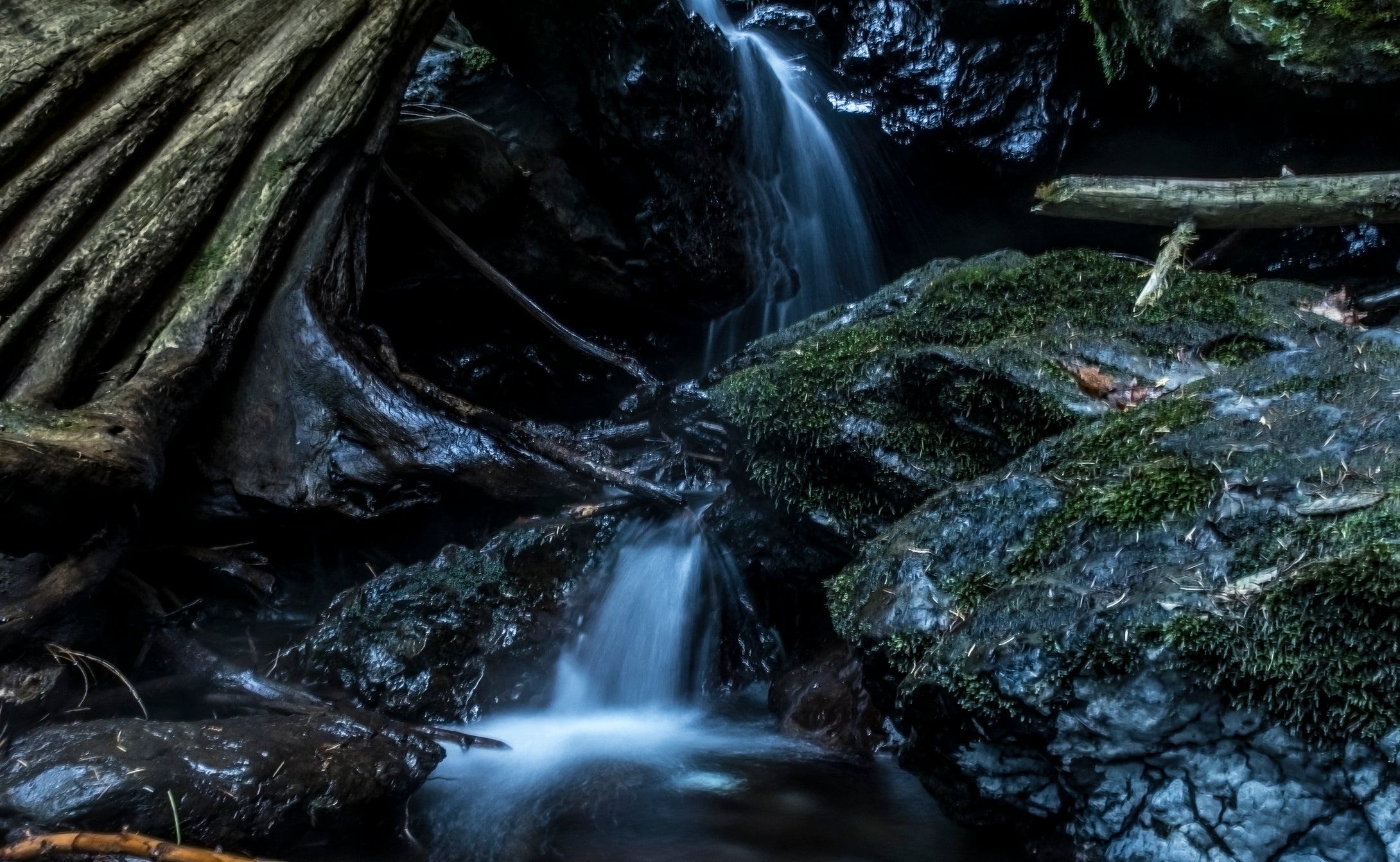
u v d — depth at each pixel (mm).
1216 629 2248
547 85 6562
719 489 4812
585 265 6773
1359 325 3826
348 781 2955
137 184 4328
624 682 4531
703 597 4641
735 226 7098
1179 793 2324
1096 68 6402
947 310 4273
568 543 4652
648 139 6355
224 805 2660
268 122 4785
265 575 4520
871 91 7699
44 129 4250
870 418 4070
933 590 2877
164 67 4488
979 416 3818
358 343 4828
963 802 2783
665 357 7484
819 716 4074
